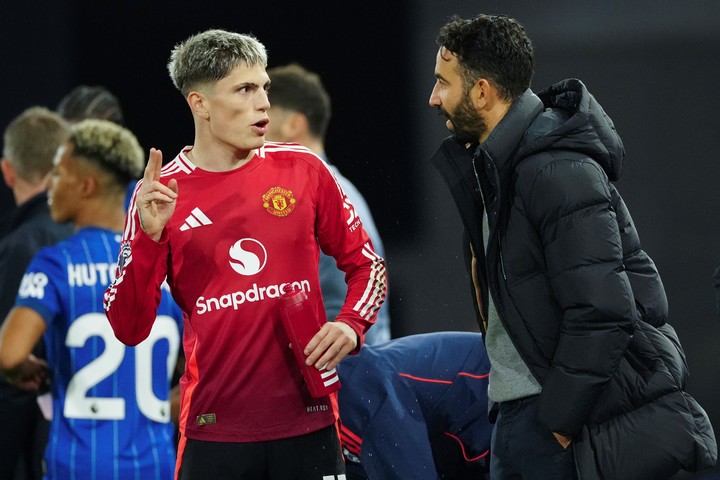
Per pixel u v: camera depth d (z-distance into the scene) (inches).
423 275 840.9
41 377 489.4
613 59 850.8
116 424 481.1
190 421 366.6
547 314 372.2
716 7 820.6
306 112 597.6
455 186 400.2
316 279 369.4
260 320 358.0
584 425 371.6
